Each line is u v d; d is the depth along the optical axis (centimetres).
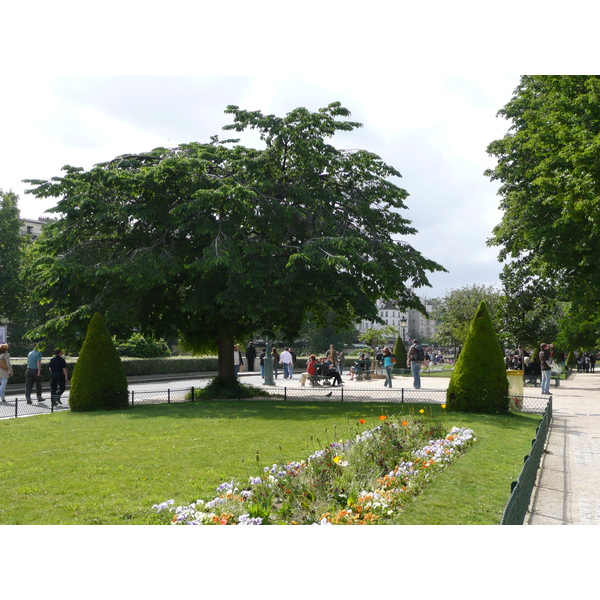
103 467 887
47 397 2273
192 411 1611
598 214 1680
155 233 1927
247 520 590
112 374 1717
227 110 2003
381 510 625
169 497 712
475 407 1534
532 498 749
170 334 2105
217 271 1850
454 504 666
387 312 16150
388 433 951
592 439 1192
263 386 2734
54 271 1781
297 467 772
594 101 1648
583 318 3123
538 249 2450
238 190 1736
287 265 1683
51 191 1869
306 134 1947
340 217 2016
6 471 870
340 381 2789
